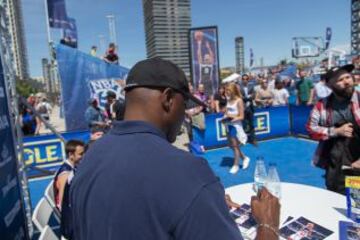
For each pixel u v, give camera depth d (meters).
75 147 3.16
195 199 0.76
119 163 0.85
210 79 10.52
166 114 0.97
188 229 0.74
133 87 0.96
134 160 0.83
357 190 1.95
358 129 2.85
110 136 0.97
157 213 0.76
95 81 9.06
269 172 2.17
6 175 2.62
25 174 3.48
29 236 3.17
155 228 0.76
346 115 2.89
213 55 10.45
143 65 0.98
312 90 9.41
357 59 11.40
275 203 1.30
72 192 0.98
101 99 9.12
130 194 0.79
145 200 0.77
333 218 2.01
